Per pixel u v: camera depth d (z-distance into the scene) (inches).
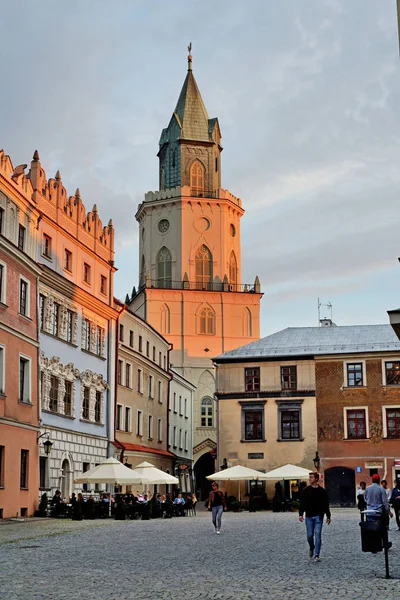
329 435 2504.9
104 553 857.5
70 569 697.0
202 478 4200.3
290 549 905.5
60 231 2011.6
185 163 4675.2
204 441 4116.6
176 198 4569.4
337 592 541.0
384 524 642.8
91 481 1715.1
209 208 4601.4
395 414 2472.9
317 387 2544.3
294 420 2544.3
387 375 2501.2
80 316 2130.9
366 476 2454.5
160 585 584.1
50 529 1305.4
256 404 2578.7
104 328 2316.7
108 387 2315.5
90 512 1733.5
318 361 2559.1
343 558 789.2
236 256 4665.4
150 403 2878.9
